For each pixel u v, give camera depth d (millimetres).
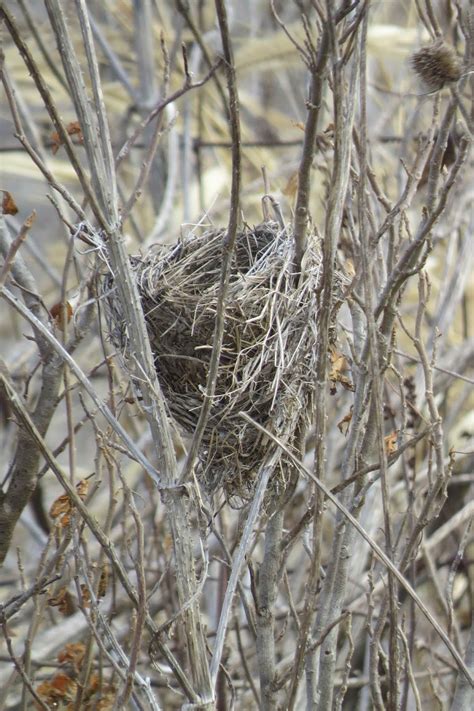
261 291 5984
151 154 6688
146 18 11961
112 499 6312
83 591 6484
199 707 5102
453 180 5320
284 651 8992
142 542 5211
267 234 6684
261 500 5570
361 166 5176
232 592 5301
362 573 8875
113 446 5898
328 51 5109
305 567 9625
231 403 5691
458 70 5340
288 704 5512
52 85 11930
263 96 14273
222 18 4398
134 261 6609
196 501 5289
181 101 13266
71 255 6523
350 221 6270
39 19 12695
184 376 5949
